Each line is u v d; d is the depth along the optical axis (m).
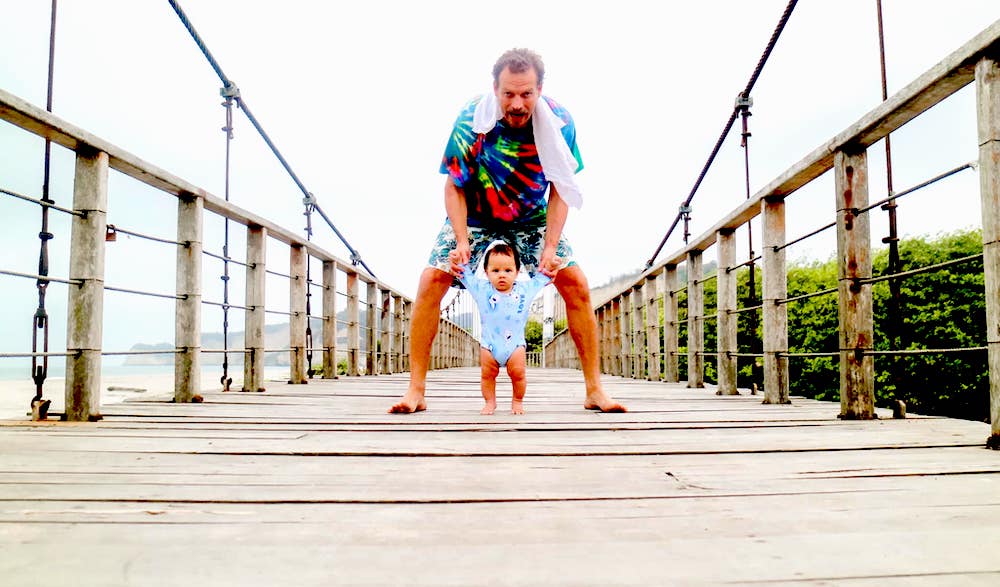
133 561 0.80
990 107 1.66
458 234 2.56
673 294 5.38
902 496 1.14
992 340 1.66
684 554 0.83
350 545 0.87
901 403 2.45
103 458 1.50
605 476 1.31
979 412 9.59
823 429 2.08
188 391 3.08
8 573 0.76
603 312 8.38
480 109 2.41
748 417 2.44
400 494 1.15
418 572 0.77
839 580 0.74
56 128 2.08
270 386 4.60
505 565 0.79
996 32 1.58
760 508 1.06
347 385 4.72
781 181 2.99
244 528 0.95
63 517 1.00
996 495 1.15
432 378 6.36
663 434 1.94
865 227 2.46
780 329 3.22
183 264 3.12
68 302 2.31
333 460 1.49
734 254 4.03
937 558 0.81
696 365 4.64
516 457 1.53
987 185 1.66
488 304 2.57
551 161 2.44
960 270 9.63
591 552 0.84
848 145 2.45
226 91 4.16
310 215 5.50
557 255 2.69
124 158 2.46
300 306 4.89
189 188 3.01
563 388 4.64
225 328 3.91
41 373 2.32
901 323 2.54
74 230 2.33
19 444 1.71
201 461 1.47
